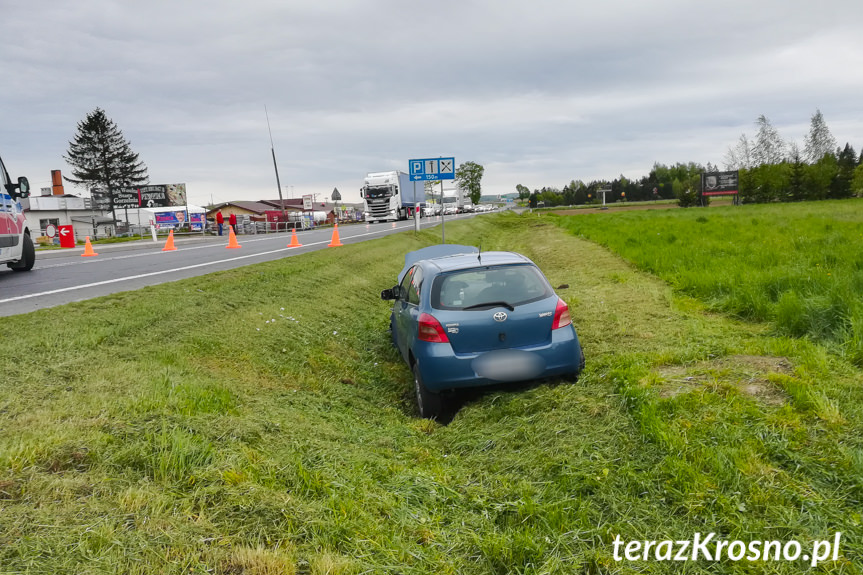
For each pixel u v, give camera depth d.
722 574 2.78
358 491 3.70
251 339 7.75
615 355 6.58
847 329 6.48
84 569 2.59
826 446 3.69
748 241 17.42
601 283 12.41
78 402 4.69
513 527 3.36
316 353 8.07
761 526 3.02
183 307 8.54
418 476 4.13
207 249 21.86
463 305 5.75
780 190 93.25
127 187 79.31
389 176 50.34
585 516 3.28
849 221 25.98
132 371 5.65
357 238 26.02
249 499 3.30
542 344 5.71
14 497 3.13
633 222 33.00
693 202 97.69
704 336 7.18
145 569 2.65
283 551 2.89
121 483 3.38
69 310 7.83
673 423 4.18
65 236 33.00
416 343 5.85
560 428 4.51
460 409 5.79
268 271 12.66
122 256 19.59
